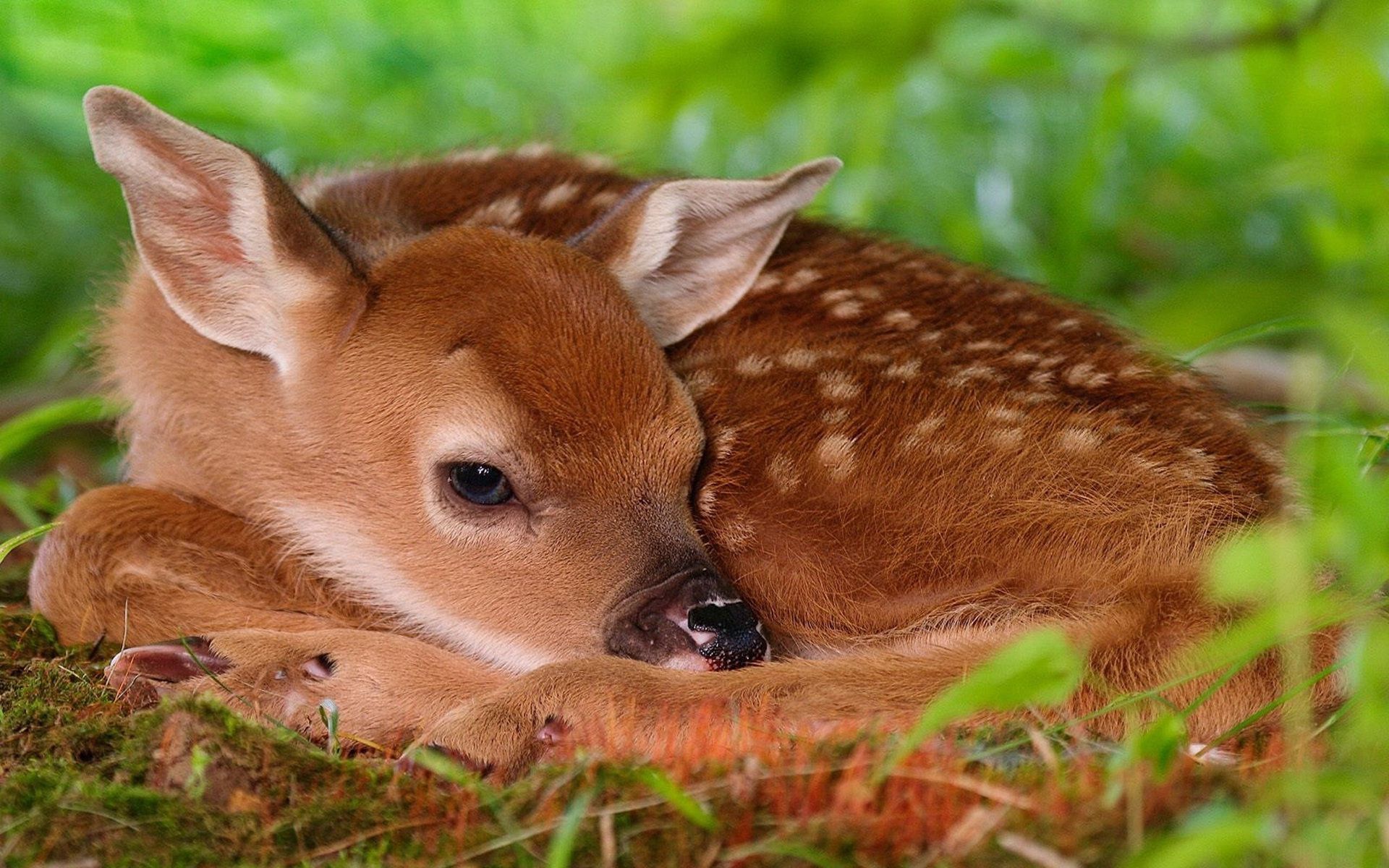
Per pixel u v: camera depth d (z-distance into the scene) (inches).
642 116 300.8
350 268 311.1
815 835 211.3
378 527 310.7
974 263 363.6
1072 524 291.1
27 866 216.2
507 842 213.9
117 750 247.9
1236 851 189.9
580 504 295.4
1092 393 312.3
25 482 472.1
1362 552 224.1
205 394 328.5
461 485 299.3
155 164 311.6
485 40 599.8
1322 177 361.4
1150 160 546.6
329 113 559.5
